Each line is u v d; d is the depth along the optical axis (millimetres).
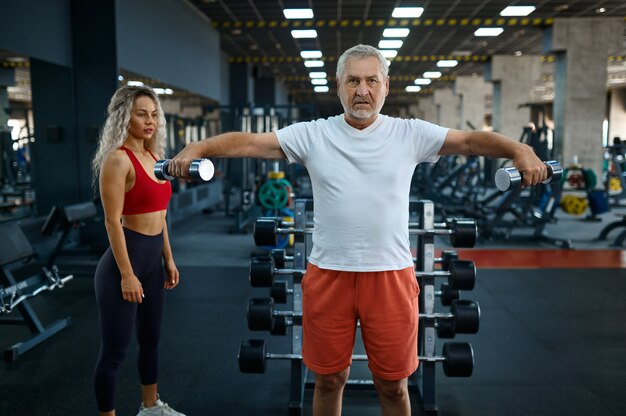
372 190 1246
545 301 3527
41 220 4934
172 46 6961
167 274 1852
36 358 2551
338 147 1253
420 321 1963
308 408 2061
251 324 1904
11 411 2025
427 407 1973
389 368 1333
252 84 13508
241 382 2291
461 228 1849
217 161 9953
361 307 1309
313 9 8094
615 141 6496
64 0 5000
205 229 6805
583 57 9180
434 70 14680
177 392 2191
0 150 7570
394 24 9055
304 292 1372
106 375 1601
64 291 3744
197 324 3055
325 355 1349
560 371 2402
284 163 7762
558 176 1164
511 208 5926
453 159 11203
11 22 4152
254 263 1924
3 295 2576
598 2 7988
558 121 9586
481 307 3396
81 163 5238
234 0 7496
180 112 11000
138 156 1614
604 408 2049
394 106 25703
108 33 5086
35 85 5156
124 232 1627
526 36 10227
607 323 3078
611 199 9945
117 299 1584
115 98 1597
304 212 1947
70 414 2004
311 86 17953
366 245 1269
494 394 2172
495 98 12766
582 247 5523
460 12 8383
